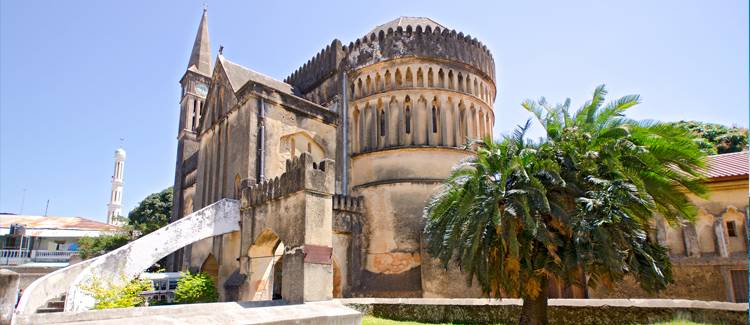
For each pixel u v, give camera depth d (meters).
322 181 20.53
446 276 27.36
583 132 16.77
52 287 19.17
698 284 22.56
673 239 23.55
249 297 23.12
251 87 28.84
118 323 11.03
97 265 20.81
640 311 16.75
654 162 15.54
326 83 35.97
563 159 16.72
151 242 22.59
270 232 22.70
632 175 15.02
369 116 33.44
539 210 15.79
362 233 30.86
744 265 21.64
